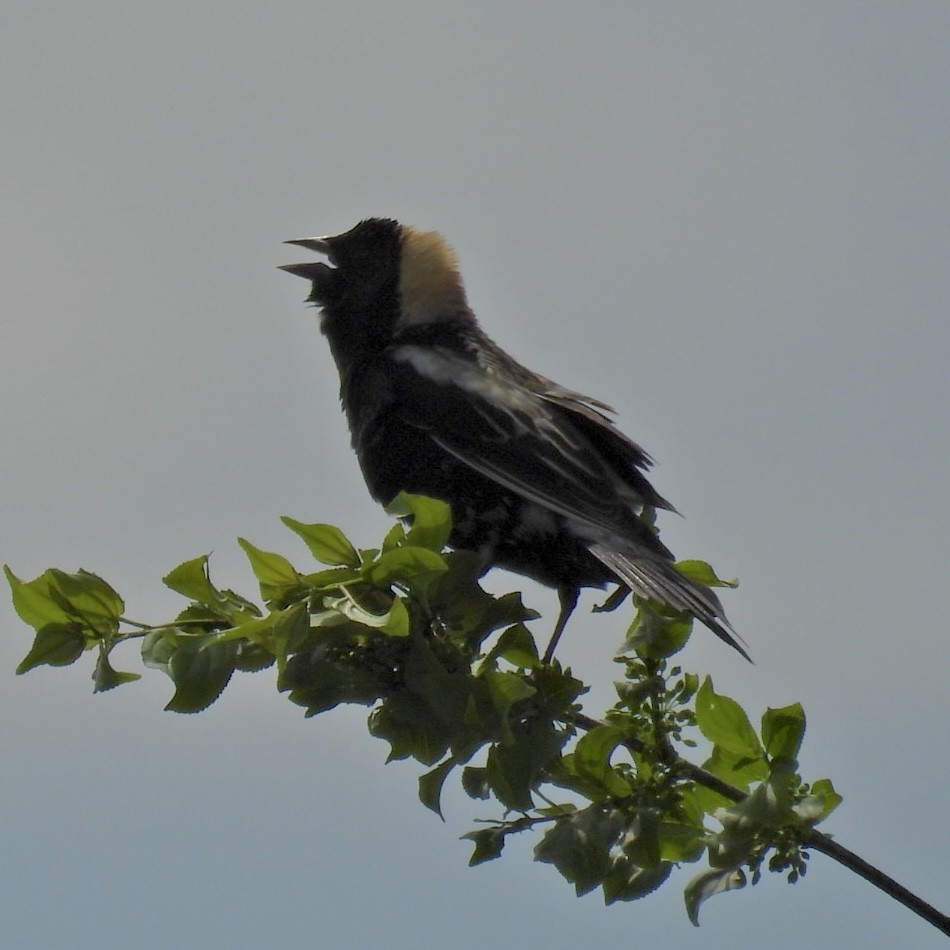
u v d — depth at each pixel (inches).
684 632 329.1
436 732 269.6
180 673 266.2
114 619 282.4
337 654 273.3
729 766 295.3
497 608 283.7
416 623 272.2
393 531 273.0
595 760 294.0
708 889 276.2
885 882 275.3
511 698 265.4
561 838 289.9
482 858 296.7
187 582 278.8
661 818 298.0
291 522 272.5
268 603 273.6
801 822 270.1
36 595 281.4
